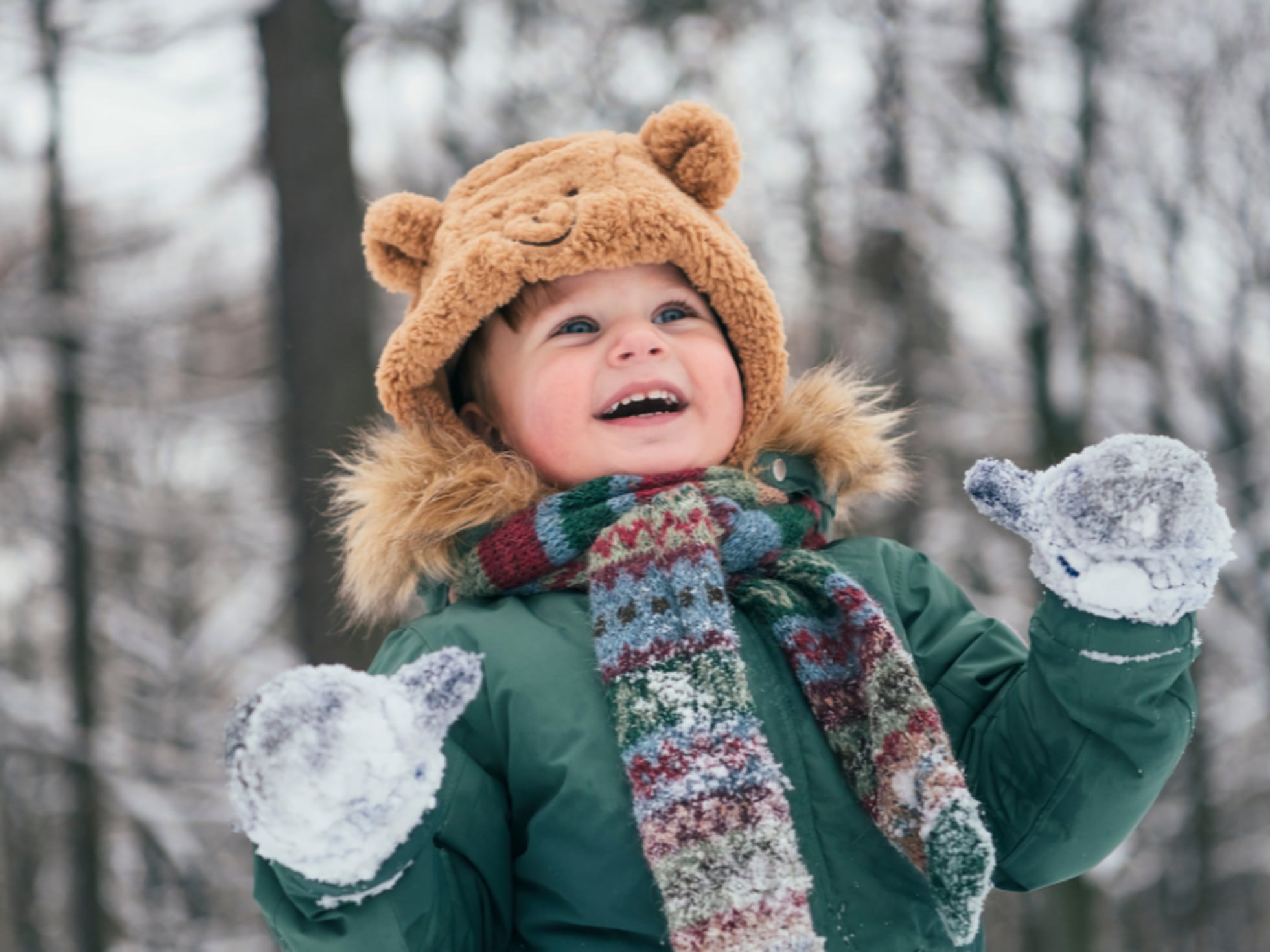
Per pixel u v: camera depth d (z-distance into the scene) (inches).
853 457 69.3
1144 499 46.6
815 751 55.5
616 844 51.5
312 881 40.5
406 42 233.8
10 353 305.4
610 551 57.0
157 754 297.9
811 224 317.7
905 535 314.3
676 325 66.4
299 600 174.6
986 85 318.0
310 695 38.9
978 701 59.1
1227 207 320.5
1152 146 319.6
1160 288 322.3
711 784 49.0
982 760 57.2
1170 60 320.8
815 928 51.3
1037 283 315.3
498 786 54.4
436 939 47.0
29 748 305.9
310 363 182.2
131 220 324.8
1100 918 315.6
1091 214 319.0
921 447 301.7
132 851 390.0
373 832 39.6
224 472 391.9
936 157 323.0
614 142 70.2
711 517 58.6
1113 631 48.9
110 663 405.4
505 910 53.8
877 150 320.2
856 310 312.2
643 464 62.3
